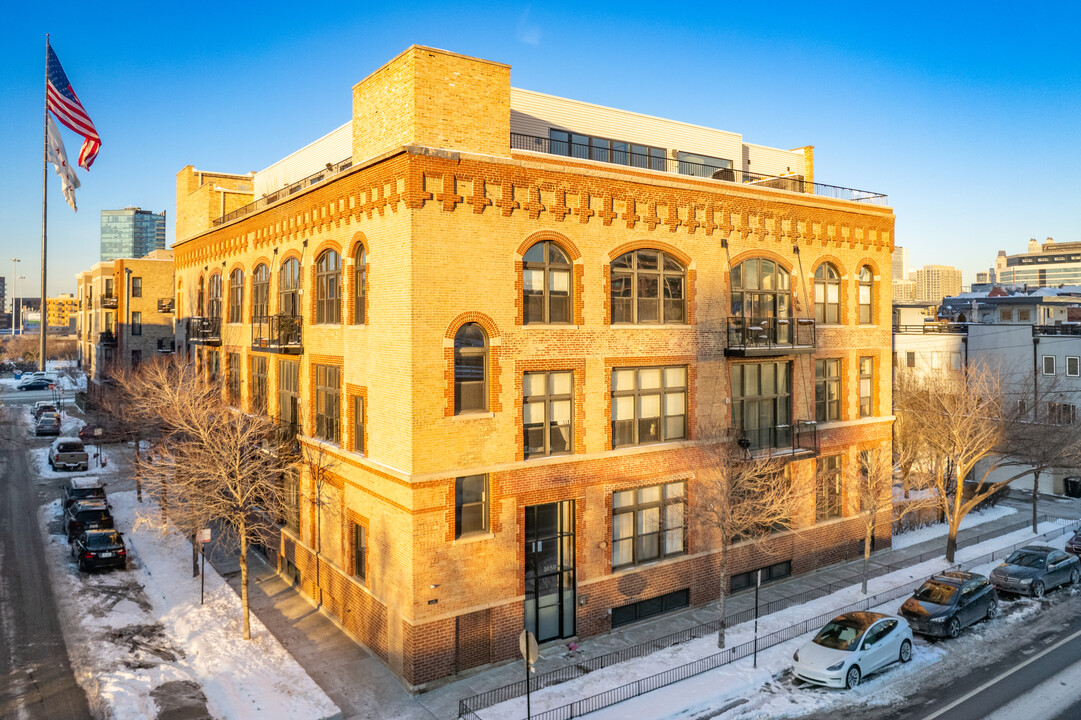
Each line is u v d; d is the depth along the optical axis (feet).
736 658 63.98
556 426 68.69
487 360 64.34
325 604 75.25
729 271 80.28
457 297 62.08
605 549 70.49
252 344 92.63
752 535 76.54
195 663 61.67
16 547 93.86
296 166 100.89
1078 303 200.54
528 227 65.92
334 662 63.77
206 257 111.14
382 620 63.93
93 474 138.72
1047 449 109.09
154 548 93.20
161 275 197.77
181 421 79.46
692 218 76.79
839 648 60.13
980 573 88.74
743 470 72.59
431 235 60.85
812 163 113.60
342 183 70.85
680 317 77.25
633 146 90.99
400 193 61.41
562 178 67.97
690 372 77.10
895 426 119.14
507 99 66.18
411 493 59.52
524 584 65.77
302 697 55.57
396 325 61.98
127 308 193.77
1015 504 131.13
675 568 75.66
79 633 67.36
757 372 83.56
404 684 59.77
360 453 69.15
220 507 68.95
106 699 54.70
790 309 86.38
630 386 73.56
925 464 117.80
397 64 63.67
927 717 53.52
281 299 86.99
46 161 132.67
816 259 88.58
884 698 56.75
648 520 74.79
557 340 67.67
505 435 64.54
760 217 82.84
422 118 61.36
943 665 63.21
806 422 84.02
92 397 212.23
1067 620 74.02
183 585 80.48
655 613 74.84
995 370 134.10
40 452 159.53
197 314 115.24
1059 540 105.91
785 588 82.79
